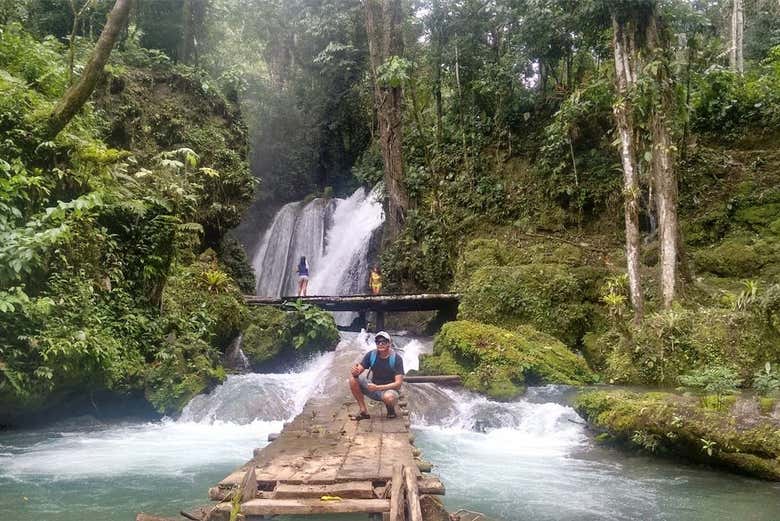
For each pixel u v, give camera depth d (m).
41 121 10.63
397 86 19.75
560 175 17.89
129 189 13.07
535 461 7.78
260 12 26.88
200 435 9.55
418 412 10.29
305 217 25.34
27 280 9.73
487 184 19.14
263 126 28.23
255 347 13.75
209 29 22.00
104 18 18.02
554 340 13.24
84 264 10.94
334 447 5.77
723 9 21.16
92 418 10.47
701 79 16.33
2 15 14.74
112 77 15.90
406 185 20.53
